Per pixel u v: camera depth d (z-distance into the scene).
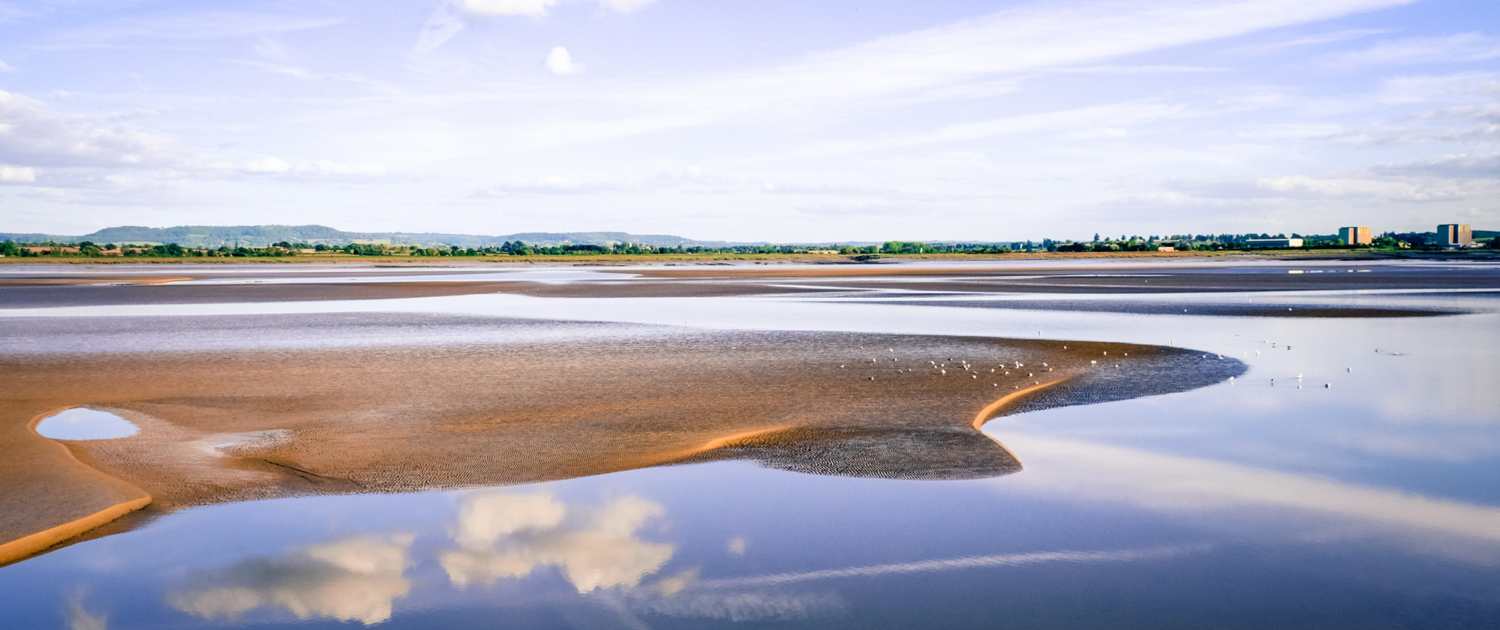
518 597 8.78
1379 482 12.50
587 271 112.38
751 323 37.12
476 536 10.37
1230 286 66.19
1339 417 17.09
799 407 17.59
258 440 14.64
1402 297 52.38
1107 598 8.64
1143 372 22.62
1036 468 13.17
